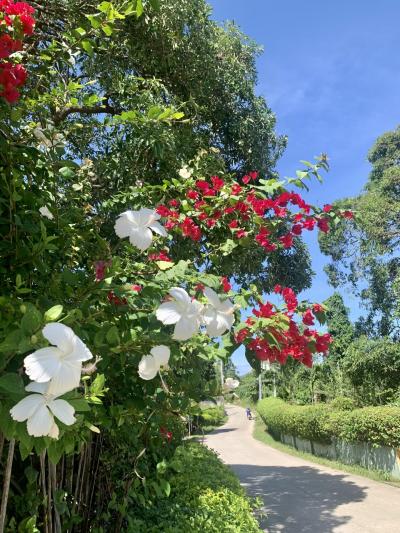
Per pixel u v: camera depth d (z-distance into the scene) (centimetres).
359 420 1366
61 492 261
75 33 283
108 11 259
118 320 199
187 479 586
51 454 130
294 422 1978
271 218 361
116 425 261
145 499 385
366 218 1962
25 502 241
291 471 1445
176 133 608
